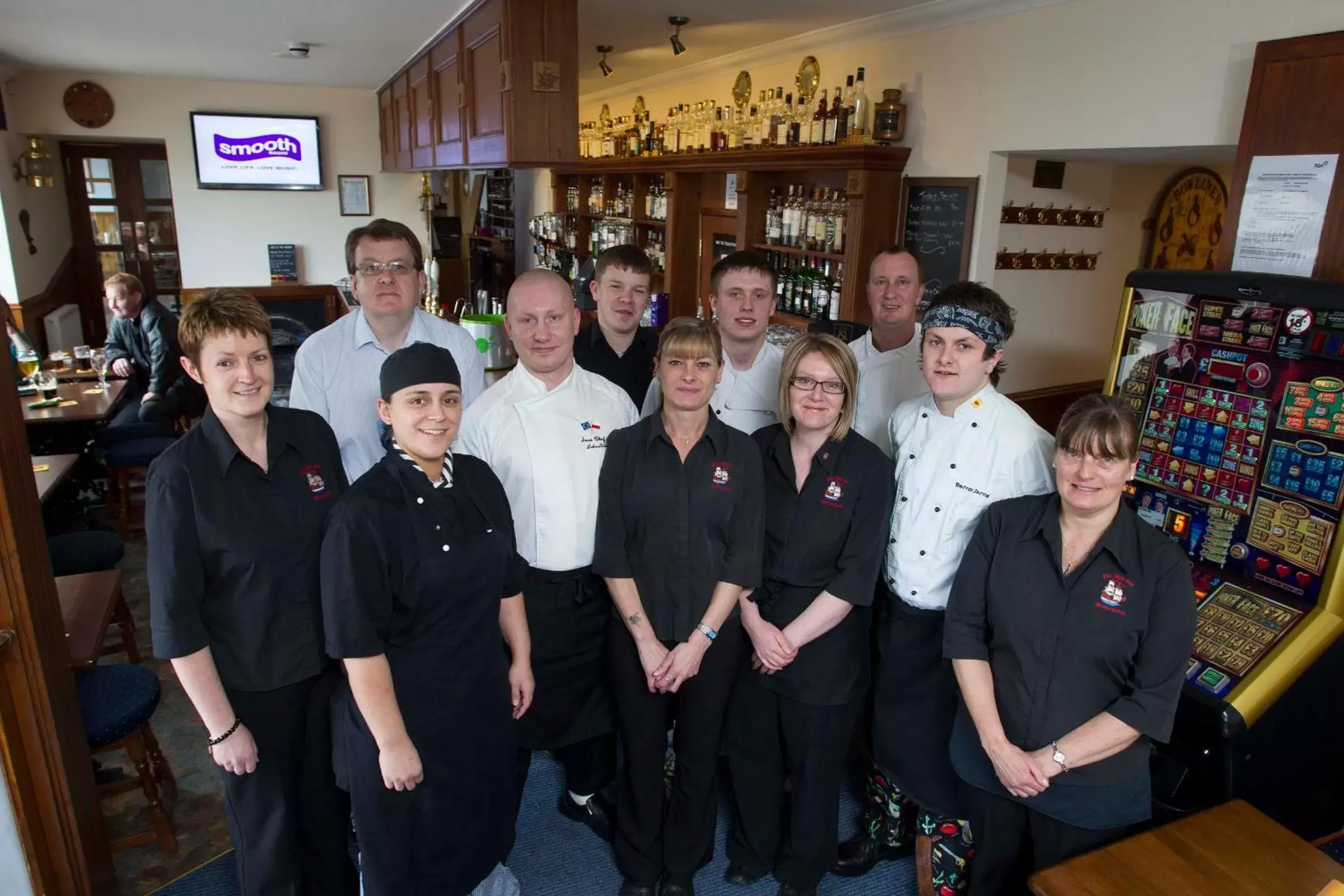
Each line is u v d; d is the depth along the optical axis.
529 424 1.89
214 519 1.53
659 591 1.83
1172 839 1.47
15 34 4.25
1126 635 1.49
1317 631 1.69
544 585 1.94
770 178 4.42
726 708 2.00
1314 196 2.05
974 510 1.78
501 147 3.34
